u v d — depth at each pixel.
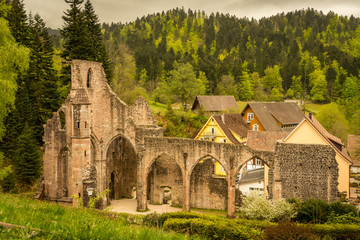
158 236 17.80
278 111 94.06
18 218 18.44
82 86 49.12
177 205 52.97
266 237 24.09
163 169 53.66
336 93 142.12
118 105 52.72
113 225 18.83
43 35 72.00
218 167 71.81
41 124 62.19
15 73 44.53
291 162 43.84
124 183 58.47
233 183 46.78
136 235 17.33
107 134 53.38
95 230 16.28
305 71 158.50
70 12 65.44
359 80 146.00
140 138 51.06
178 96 107.94
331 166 42.59
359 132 83.19
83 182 46.53
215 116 77.12
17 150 53.38
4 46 43.25
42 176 48.88
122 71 91.81
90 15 72.81
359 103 107.06
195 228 30.48
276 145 44.53
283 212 39.16
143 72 140.12
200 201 51.88
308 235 23.61
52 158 48.16
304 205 39.81
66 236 15.38
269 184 45.31
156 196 54.44
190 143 48.94
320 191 43.03
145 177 50.78
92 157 52.25
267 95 150.00
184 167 49.31
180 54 167.38
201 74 138.88
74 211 25.05
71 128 47.84
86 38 66.06
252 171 63.44
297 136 55.41
